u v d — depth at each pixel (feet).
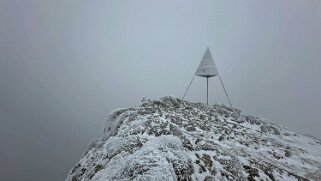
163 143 53.78
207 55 127.85
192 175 50.11
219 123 93.86
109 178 47.26
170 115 84.38
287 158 81.56
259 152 78.74
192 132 76.54
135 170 45.50
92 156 68.08
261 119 115.96
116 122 85.35
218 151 60.49
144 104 94.53
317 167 79.97
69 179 68.08
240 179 53.83
